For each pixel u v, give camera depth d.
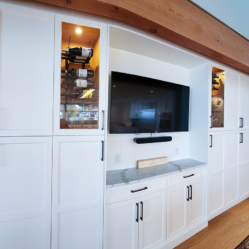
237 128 2.26
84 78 1.17
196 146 2.01
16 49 0.94
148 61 1.77
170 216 1.55
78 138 1.09
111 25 1.18
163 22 1.22
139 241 1.34
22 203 0.96
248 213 2.09
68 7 1.03
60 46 1.03
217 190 2.01
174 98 1.87
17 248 0.95
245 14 1.47
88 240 1.13
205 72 1.91
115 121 1.45
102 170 1.16
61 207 1.05
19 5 0.95
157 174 1.47
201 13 1.47
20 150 0.95
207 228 1.81
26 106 0.96
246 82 2.38
